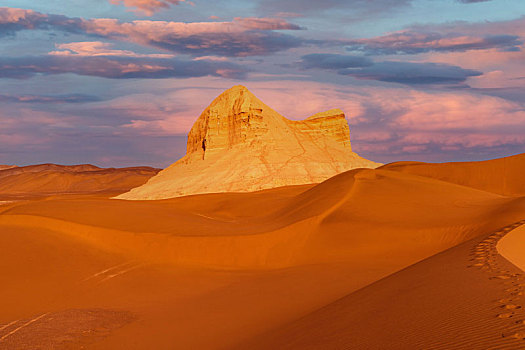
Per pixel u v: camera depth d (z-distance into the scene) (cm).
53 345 1475
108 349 1446
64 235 2855
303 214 3478
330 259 2723
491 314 898
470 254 1558
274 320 1638
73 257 2566
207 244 2798
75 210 3469
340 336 1059
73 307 1933
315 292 2045
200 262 2714
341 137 10094
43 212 3306
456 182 7169
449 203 3597
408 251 2730
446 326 901
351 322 1152
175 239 2812
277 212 4209
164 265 2623
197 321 1719
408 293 1244
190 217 3828
